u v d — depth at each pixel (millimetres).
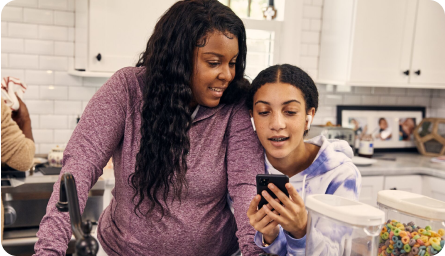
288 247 966
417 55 3174
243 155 1153
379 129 3555
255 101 1121
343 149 1314
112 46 2514
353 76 3016
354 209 794
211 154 1146
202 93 1109
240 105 1210
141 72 1156
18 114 2350
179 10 1082
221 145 1173
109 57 2514
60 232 891
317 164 1185
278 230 973
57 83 2793
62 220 901
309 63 3320
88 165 1014
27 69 2723
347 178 1179
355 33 2967
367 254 769
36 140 2791
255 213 946
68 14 2762
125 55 2545
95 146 1038
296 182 1219
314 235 830
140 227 1133
